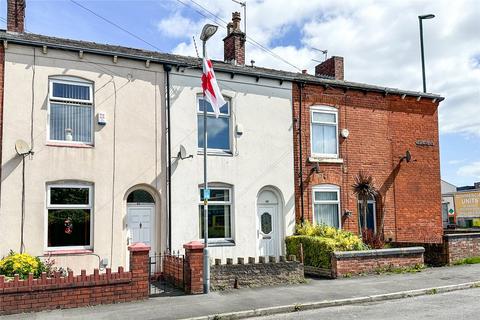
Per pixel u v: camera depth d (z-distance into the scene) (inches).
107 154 566.3
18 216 513.7
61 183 542.9
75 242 546.0
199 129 634.2
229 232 641.6
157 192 589.9
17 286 399.2
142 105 592.4
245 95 667.4
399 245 707.4
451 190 2171.5
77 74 558.9
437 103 836.0
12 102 523.8
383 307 421.4
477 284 524.4
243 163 653.3
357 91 759.1
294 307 418.9
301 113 707.4
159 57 619.5
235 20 756.6
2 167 512.1
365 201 708.7
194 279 478.9
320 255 593.3
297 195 690.2
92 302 425.7
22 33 572.4
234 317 392.2
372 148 760.3
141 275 447.8
